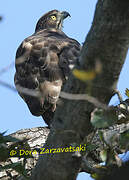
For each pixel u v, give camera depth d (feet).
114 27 18.97
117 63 19.45
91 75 14.64
